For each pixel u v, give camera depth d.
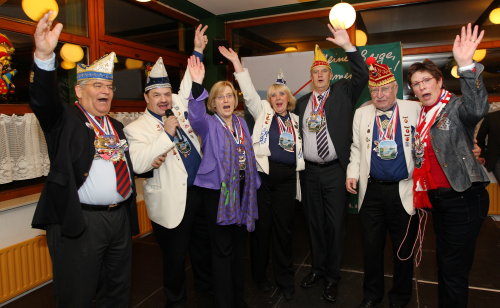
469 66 1.71
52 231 1.74
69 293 1.73
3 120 2.79
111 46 4.04
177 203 2.20
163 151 1.96
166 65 4.98
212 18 5.52
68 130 1.69
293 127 2.68
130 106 4.29
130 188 1.90
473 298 2.69
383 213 2.35
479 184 1.86
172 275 2.36
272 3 5.05
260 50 5.71
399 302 2.46
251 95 2.61
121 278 1.92
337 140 2.60
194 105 2.10
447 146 1.85
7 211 2.87
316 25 5.37
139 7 4.48
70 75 3.56
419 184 1.98
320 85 2.67
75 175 1.69
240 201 2.29
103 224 1.78
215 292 2.25
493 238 3.95
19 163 2.91
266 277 2.90
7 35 2.95
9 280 2.79
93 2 3.79
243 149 2.30
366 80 2.58
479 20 4.70
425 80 1.93
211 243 2.27
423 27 4.97
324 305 2.64
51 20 1.52
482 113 1.72
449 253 1.92
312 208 2.78
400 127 2.22
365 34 5.21
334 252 2.68
